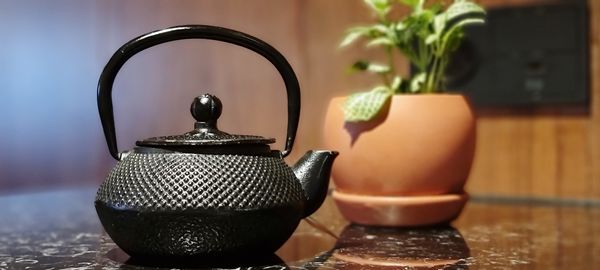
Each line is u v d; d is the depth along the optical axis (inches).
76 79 55.2
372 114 26.2
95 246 25.2
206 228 20.5
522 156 40.5
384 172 26.6
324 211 33.0
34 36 56.8
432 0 32.9
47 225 30.6
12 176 58.4
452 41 27.8
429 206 26.8
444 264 22.1
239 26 48.6
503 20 39.9
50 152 57.0
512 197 40.6
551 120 40.0
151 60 51.9
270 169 21.5
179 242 20.6
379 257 23.0
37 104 57.2
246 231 20.8
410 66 40.5
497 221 31.7
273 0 47.2
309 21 46.0
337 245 24.8
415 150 26.3
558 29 39.0
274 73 47.7
